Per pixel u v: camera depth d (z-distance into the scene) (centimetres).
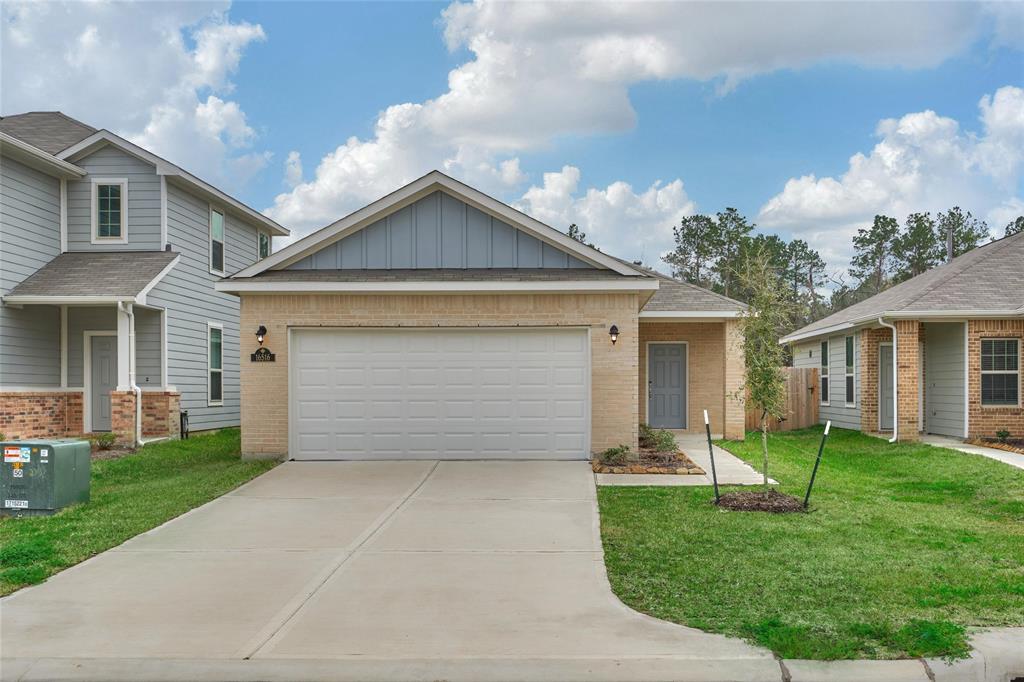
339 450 1405
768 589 670
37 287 1717
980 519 976
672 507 1010
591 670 519
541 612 632
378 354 1411
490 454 1401
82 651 556
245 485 1189
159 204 1902
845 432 2070
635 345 1393
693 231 5284
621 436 1394
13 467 1007
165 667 530
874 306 2128
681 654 539
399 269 1456
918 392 1905
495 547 833
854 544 821
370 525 936
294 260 1461
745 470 1326
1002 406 1761
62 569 763
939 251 4897
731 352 1891
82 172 1889
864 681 500
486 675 515
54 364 1847
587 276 1392
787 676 506
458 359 1408
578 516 970
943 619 588
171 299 1906
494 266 1455
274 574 741
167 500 1081
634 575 726
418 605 652
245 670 525
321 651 555
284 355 1403
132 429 1688
